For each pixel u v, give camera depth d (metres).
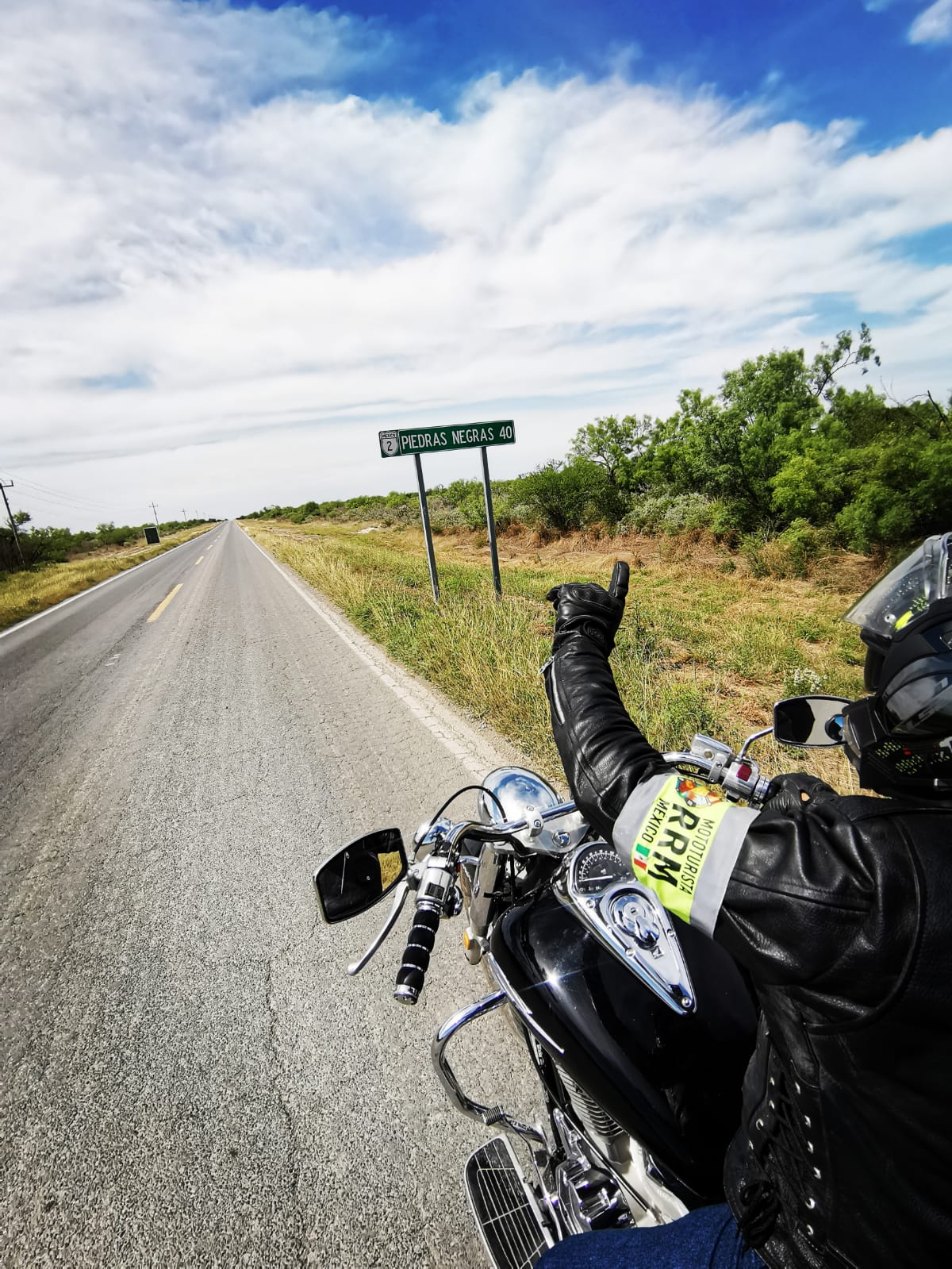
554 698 1.09
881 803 0.71
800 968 0.66
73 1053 2.48
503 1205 1.58
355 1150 2.03
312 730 5.52
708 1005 1.20
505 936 1.41
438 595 9.83
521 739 4.76
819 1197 0.76
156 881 3.57
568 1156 1.52
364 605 10.27
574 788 0.98
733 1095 1.16
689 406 20.58
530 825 1.54
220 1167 2.01
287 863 3.60
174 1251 1.81
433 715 5.53
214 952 2.97
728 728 4.69
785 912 0.67
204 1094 2.26
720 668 6.37
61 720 6.67
